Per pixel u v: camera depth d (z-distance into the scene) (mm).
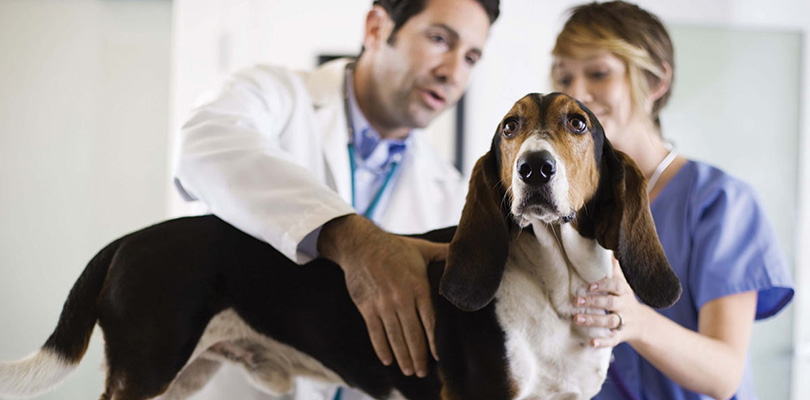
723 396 1496
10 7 3014
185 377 1661
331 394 1811
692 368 1449
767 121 3295
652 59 1735
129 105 3088
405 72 1914
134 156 3088
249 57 3145
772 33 3281
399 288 1316
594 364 1289
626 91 1725
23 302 3021
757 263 1582
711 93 3299
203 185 1503
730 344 1522
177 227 1539
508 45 3162
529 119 1146
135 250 1502
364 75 2014
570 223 1206
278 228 1402
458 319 1297
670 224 1665
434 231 1529
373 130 2041
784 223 3299
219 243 1524
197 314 1489
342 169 1935
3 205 3020
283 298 1504
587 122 1154
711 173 1710
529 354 1271
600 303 1270
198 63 3104
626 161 1217
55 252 3043
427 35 1890
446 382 1308
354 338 1458
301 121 1903
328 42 3178
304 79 2029
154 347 1450
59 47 3043
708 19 3283
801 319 3262
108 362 1477
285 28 3176
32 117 3033
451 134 3125
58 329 1528
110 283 1493
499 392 1271
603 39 1695
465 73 1973
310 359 1539
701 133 3303
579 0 3154
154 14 3098
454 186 2186
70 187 3053
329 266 1495
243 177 1472
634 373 1631
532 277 1274
